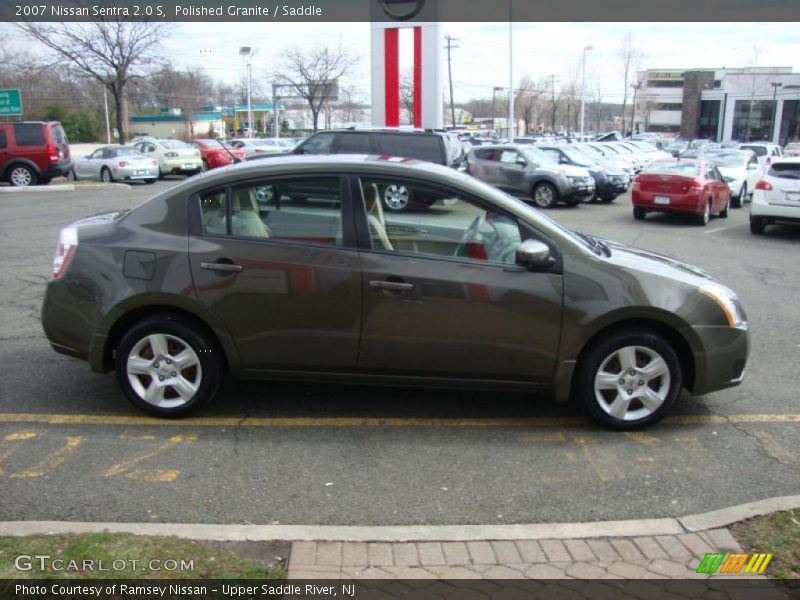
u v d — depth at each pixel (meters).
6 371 5.62
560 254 4.46
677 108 104.31
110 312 4.57
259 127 80.75
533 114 93.25
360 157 4.78
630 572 3.07
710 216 17.39
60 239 4.78
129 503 3.68
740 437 4.60
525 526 3.45
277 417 4.83
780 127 83.19
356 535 3.32
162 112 80.31
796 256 11.98
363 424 4.74
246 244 4.51
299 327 4.50
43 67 35.41
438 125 18.08
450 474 4.06
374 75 18.23
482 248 4.50
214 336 4.63
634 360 4.54
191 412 4.72
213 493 3.80
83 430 4.57
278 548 3.20
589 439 4.55
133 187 22.94
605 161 23.91
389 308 4.44
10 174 21.38
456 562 3.13
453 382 4.59
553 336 4.45
